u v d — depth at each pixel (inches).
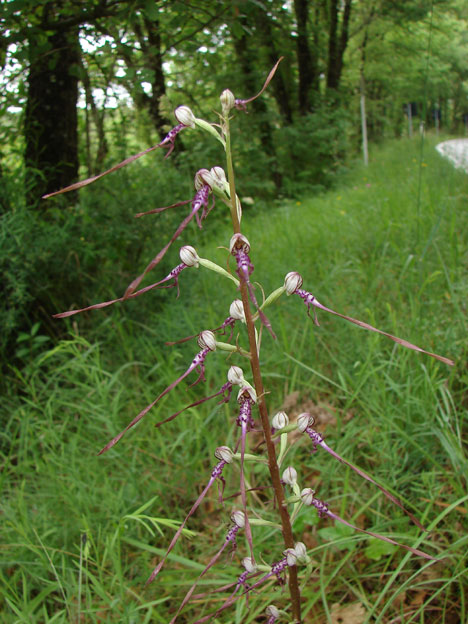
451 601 76.1
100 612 84.2
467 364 112.4
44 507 100.1
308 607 76.0
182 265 54.7
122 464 113.4
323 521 97.0
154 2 145.4
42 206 187.5
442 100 1275.8
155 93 225.6
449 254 162.1
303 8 519.5
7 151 194.4
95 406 118.6
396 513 89.8
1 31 152.3
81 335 167.2
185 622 84.9
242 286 54.1
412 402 97.6
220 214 348.8
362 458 106.9
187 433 118.5
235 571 85.9
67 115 197.0
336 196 396.5
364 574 82.3
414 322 119.1
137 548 97.8
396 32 732.0
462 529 85.9
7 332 149.3
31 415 126.3
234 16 153.8
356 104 993.5
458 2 661.9
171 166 230.5
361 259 191.8
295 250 206.4
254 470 109.3
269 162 491.2
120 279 185.9
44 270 163.2
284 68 556.4
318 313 150.4
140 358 157.8
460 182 261.0
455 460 88.1
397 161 542.3
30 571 90.4
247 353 56.1
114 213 187.0
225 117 51.6
